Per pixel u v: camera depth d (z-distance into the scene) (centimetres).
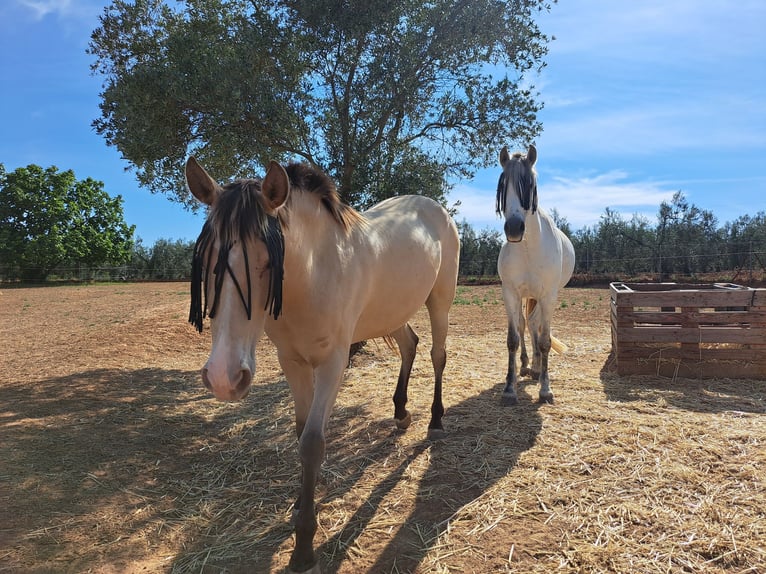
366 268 263
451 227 399
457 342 762
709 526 234
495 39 583
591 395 452
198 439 379
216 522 259
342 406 447
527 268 438
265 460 337
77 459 338
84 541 242
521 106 599
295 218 215
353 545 233
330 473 310
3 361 692
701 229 1980
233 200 182
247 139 544
